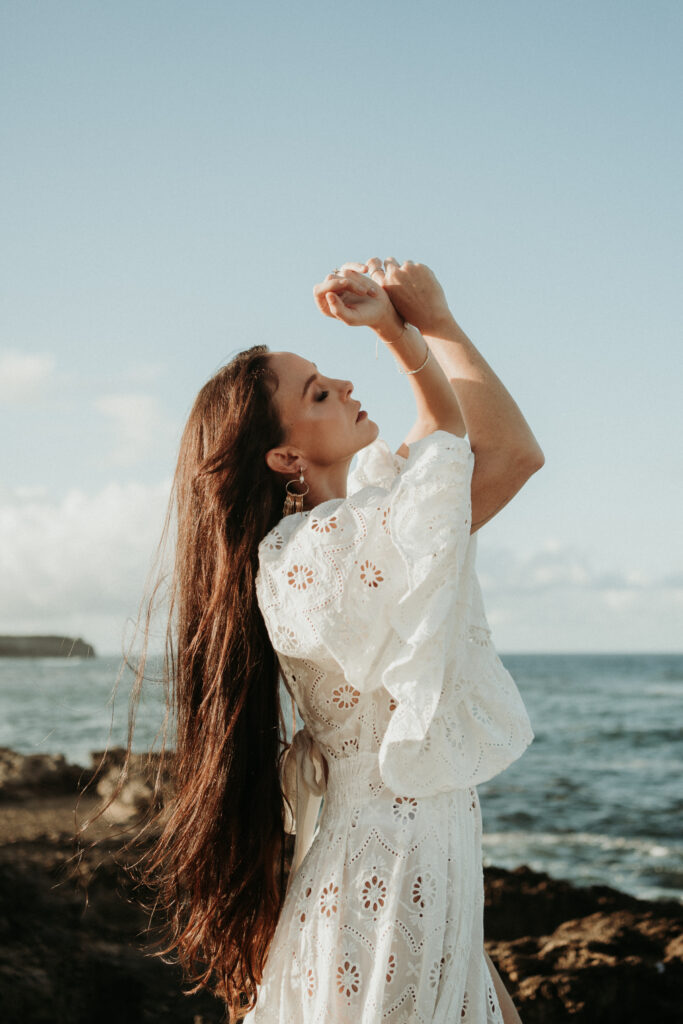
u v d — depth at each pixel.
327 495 2.29
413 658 1.77
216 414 2.24
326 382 2.26
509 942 4.84
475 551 2.00
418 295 2.12
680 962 4.49
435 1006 1.83
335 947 1.82
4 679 59.38
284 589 1.95
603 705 43.56
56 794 11.53
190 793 2.10
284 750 2.21
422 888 1.84
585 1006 4.05
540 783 20.98
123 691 2.35
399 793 1.82
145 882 2.30
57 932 4.77
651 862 12.25
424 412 2.38
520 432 2.02
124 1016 3.91
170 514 2.33
